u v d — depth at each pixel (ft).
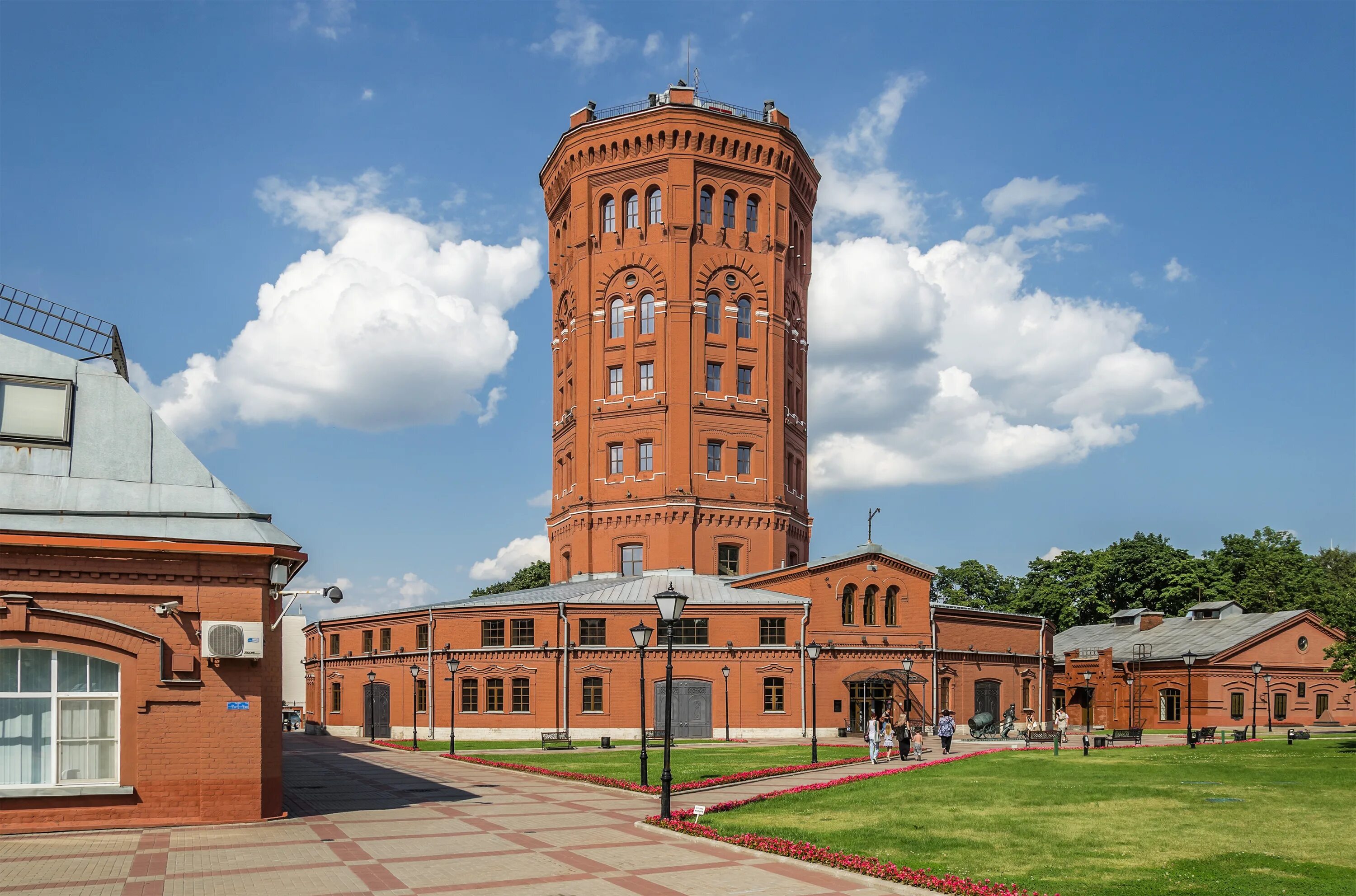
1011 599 344.28
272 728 82.89
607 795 101.45
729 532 222.89
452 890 56.13
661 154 227.61
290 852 67.10
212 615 78.43
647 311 228.43
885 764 133.49
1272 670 245.45
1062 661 280.51
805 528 244.22
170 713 76.79
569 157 237.86
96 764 75.10
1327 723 249.14
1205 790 95.81
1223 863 60.70
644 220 229.25
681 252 225.56
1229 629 258.78
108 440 83.20
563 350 249.14
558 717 197.36
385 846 69.77
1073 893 52.75
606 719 197.67
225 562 79.10
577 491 229.25
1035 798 90.53
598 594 205.77
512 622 205.05
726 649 199.62
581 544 225.76
